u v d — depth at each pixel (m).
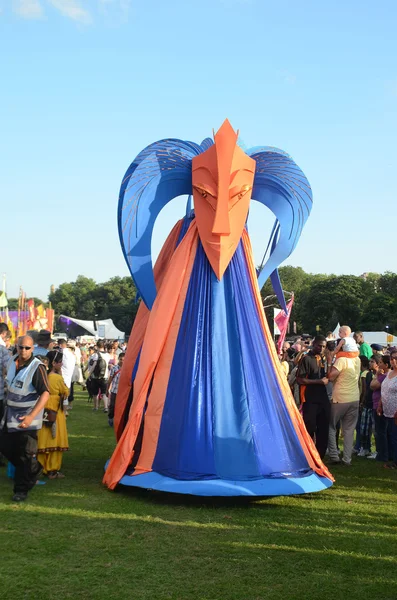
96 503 6.73
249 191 8.16
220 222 7.72
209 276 7.94
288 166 8.54
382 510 6.84
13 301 109.50
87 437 11.76
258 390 7.59
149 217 8.25
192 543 5.44
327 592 4.44
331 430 9.91
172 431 7.25
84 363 30.02
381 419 10.16
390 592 4.46
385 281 80.00
